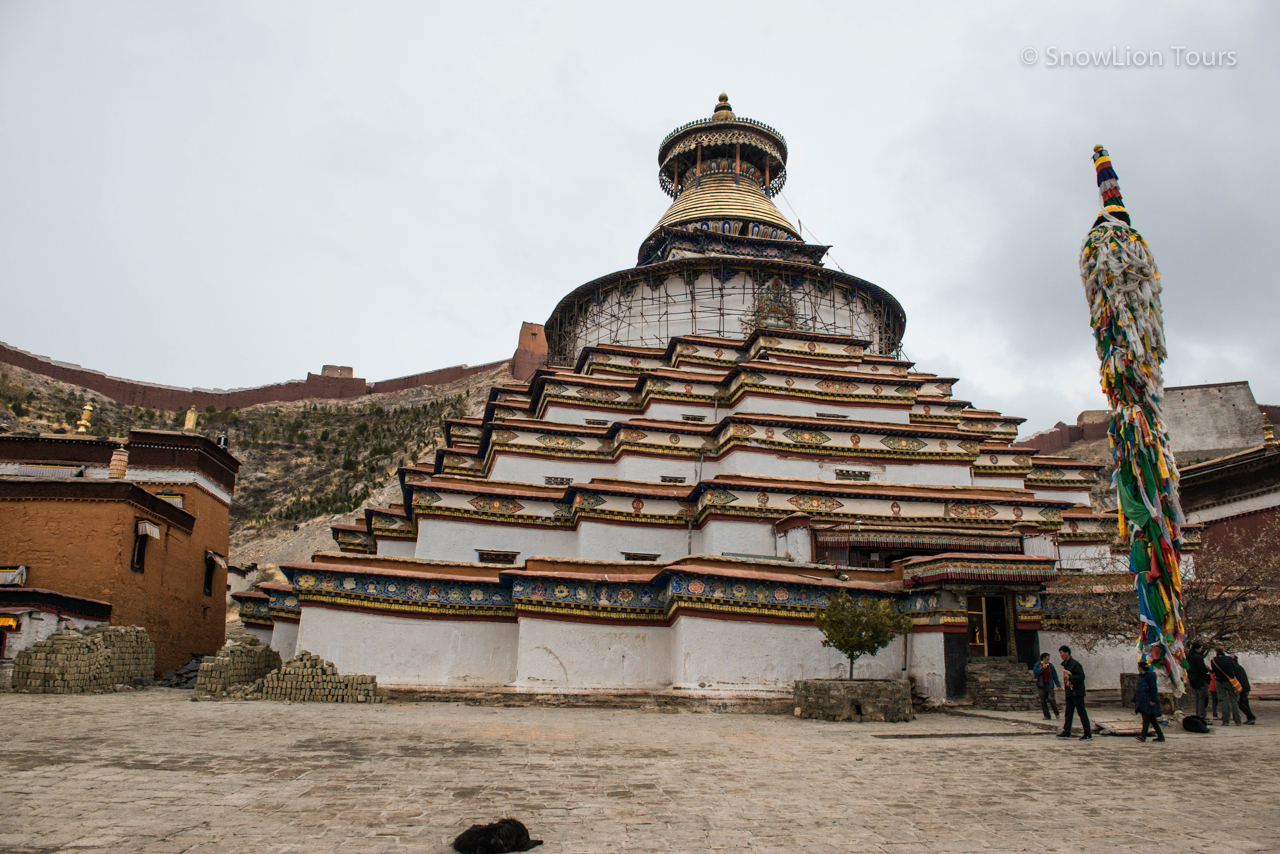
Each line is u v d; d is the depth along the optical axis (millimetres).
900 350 33719
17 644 17453
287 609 21047
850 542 19984
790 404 24781
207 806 6805
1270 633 17156
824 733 12484
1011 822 6895
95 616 20234
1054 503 22453
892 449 23250
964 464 23500
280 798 7152
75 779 7652
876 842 6223
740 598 17078
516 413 27375
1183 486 34094
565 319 33500
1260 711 16156
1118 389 15070
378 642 18172
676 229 32438
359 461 75312
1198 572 19406
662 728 12789
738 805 7340
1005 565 16844
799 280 30094
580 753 9969
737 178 35562
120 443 27391
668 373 25844
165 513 24172
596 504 21234
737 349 27750
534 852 5777
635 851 5867
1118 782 8664
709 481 20734
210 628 27844
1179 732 12875
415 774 8359
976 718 14930
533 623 17453
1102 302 15445
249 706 14531
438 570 18953
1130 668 19766
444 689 17672
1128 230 15414
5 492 21234
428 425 76938
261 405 82688
